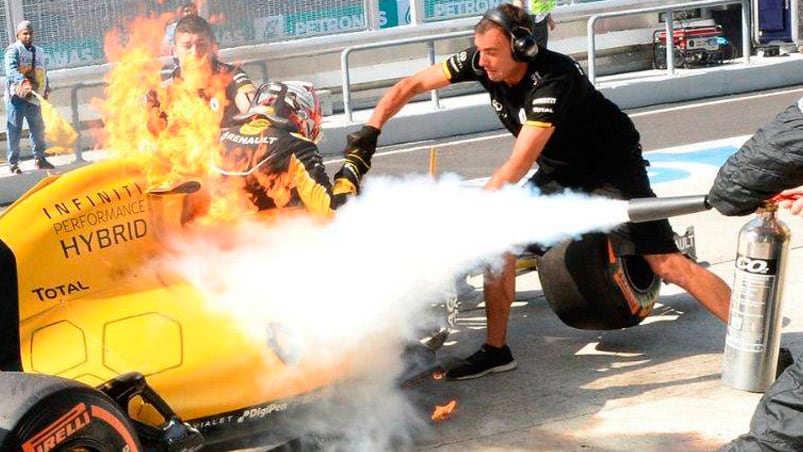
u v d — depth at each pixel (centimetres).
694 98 1848
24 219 425
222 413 445
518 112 567
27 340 419
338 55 1830
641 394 562
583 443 507
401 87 590
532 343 648
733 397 550
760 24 2033
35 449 360
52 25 1541
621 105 1783
